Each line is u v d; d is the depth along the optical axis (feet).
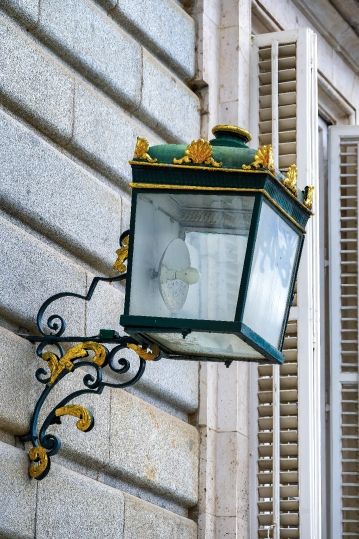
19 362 26.94
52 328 27.55
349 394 42.98
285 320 26.13
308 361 37.17
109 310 30.76
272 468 36.01
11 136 27.99
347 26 47.62
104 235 30.99
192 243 24.93
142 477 31.22
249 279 24.40
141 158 25.14
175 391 33.63
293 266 26.40
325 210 45.09
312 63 39.96
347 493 42.01
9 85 28.25
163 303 24.77
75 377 28.96
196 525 33.78
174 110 35.60
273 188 25.03
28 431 27.07
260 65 39.93
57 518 27.58
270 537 35.45
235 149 25.00
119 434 30.42
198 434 34.60
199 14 37.99
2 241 27.14
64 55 31.04
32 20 29.66
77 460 29.12
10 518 26.07
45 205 28.94
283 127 39.45
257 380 36.91
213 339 25.18
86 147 31.01
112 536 29.48
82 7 31.68
